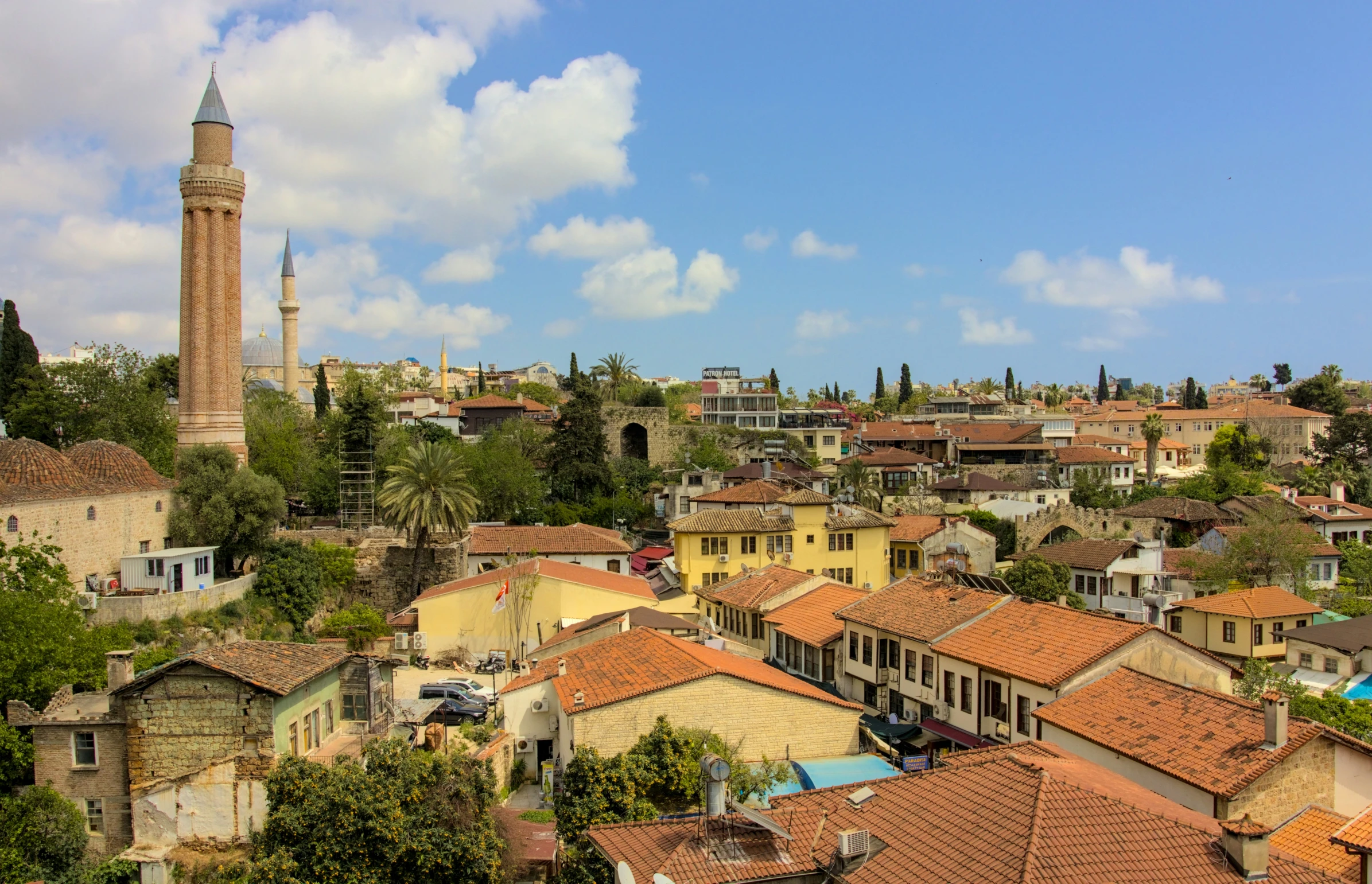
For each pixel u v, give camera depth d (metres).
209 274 76.62
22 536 51.75
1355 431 139.25
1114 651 34.12
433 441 114.38
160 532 65.12
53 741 36.59
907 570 85.12
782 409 167.38
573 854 25.27
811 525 74.44
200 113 77.44
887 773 33.44
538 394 196.25
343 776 26.50
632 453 143.25
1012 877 16.83
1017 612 40.06
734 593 60.31
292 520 92.81
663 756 30.17
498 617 66.12
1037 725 33.44
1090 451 142.38
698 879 19.52
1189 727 29.05
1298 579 78.44
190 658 35.94
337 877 25.08
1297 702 42.16
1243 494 111.00
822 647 48.34
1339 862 23.47
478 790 27.02
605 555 81.12
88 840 36.09
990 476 127.69
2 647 38.97
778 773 31.39
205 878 33.12
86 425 85.31
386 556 79.94
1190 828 18.77
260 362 176.25
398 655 65.31
